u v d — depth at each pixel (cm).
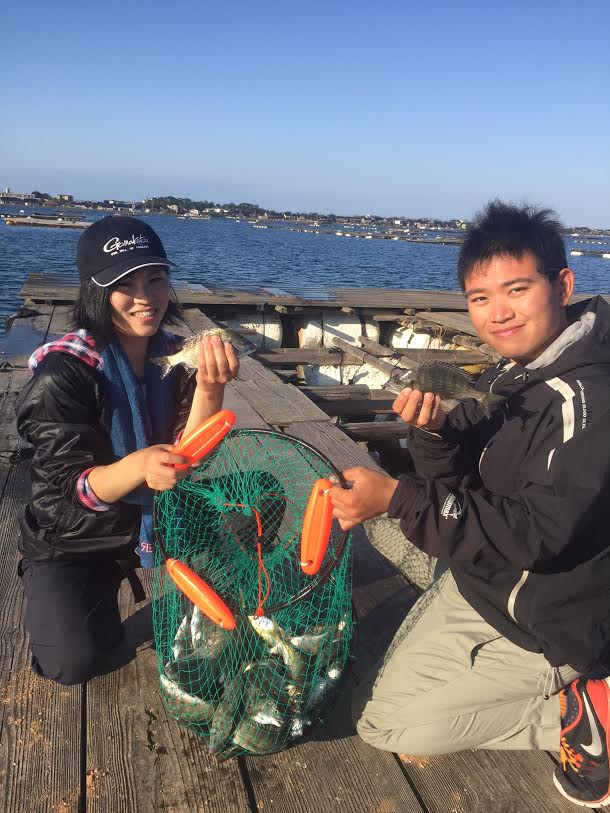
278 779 242
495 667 236
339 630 269
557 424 211
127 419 288
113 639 288
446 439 273
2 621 325
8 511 437
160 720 266
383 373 1165
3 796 228
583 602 212
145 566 295
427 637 251
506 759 255
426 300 1628
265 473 359
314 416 683
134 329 283
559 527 195
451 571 261
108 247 268
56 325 1127
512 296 230
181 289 1562
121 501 282
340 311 1473
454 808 233
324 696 254
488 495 206
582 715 226
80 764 243
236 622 258
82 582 282
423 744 244
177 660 256
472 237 238
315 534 238
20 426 277
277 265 4209
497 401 241
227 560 320
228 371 268
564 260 236
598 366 214
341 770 247
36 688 281
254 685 245
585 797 232
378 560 395
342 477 242
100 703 274
